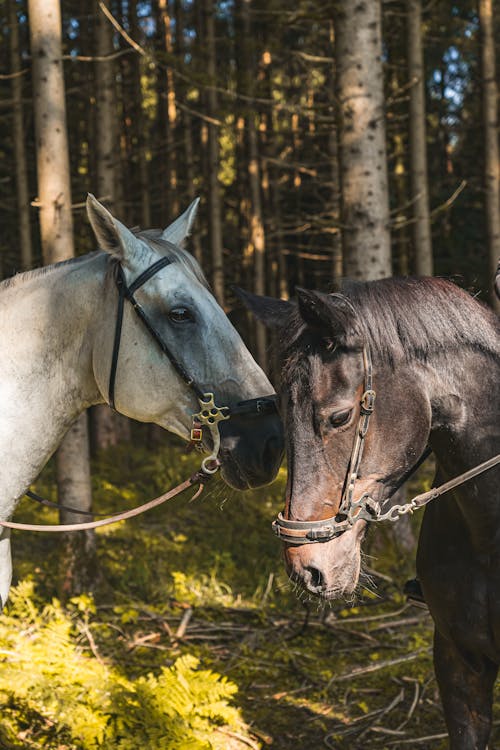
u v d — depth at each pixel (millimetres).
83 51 12250
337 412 2029
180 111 14305
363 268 5965
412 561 5914
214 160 11984
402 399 2131
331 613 5113
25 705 3637
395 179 13078
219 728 3719
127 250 2557
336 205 11336
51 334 2658
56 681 3635
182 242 2934
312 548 2068
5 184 12203
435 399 2230
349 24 5895
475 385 2279
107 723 3539
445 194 14398
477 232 14523
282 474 8266
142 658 4441
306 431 2061
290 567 2100
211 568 6000
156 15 13648
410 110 9367
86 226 10625
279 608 5332
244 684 4266
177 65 7613
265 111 13320
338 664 4523
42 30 5168
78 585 5285
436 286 2303
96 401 2803
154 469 9117
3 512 2668
